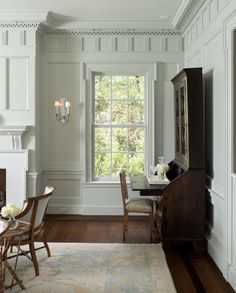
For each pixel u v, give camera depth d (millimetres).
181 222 4141
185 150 4301
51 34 5738
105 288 3156
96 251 4105
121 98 5918
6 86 5383
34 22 5270
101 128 5922
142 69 5773
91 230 4980
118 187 5816
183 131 4449
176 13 5086
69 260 3814
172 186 4121
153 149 5785
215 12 3836
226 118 3404
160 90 5801
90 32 5730
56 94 5793
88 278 3365
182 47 5746
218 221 3846
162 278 3373
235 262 3201
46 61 5770
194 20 4941
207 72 4258
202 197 4125
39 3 4750
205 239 4207
